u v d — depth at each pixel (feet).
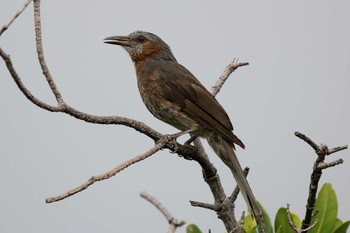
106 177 26.53
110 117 30.42
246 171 36.01
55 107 27.76
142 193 22.59
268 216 32.94
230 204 33.40
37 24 27.94
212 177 33.96
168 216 22.17
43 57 27.76
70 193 25.21
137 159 28.71
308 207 28.55
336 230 30.63
